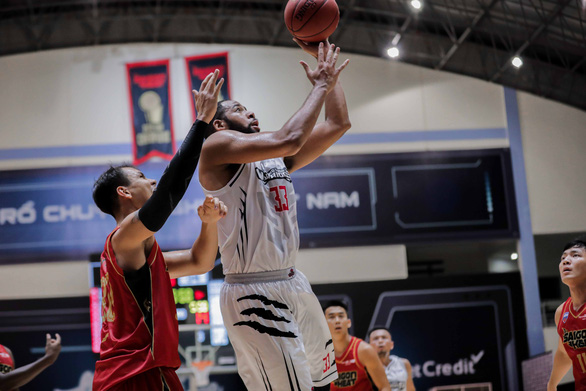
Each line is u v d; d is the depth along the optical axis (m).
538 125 12.55
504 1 11.26
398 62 12.66
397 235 11.90
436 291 11.19
